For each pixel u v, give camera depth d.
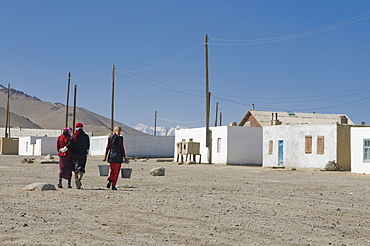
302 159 39.16
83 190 14.84
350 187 19.95
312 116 66.50
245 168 38.91
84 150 15.31
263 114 64.25
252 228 9.02
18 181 18.23
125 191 14.98
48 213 10.10
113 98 66.19
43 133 115.88
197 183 19.95
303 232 8.84
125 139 70.94
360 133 33.16
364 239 8.40
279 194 15.85
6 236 7.59
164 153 74.06
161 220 9.56
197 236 8.06
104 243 7.27
